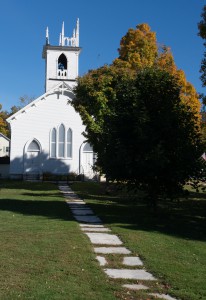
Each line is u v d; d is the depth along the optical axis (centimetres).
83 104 2734
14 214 1684
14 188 3130
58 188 3170
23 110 4181
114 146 1645
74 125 4250
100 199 2398
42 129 4212
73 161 4241
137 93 1627
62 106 4238
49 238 1148
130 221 1575
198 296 717
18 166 4172
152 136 1569
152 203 1738
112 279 802
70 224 1422
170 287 764
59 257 940
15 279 770
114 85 2666
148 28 3950
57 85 4206
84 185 3434
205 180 1664
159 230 1392
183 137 1605
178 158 1588
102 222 1532
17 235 1191
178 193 1684
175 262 941
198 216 1786
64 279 781
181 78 3819
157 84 1633
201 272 866
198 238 1276
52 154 4222
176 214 1825
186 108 1680
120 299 690
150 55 3866
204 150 1652
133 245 1099
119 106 1661
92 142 2592
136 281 792
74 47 4634
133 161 1598
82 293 707
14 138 4172
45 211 1797
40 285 737
